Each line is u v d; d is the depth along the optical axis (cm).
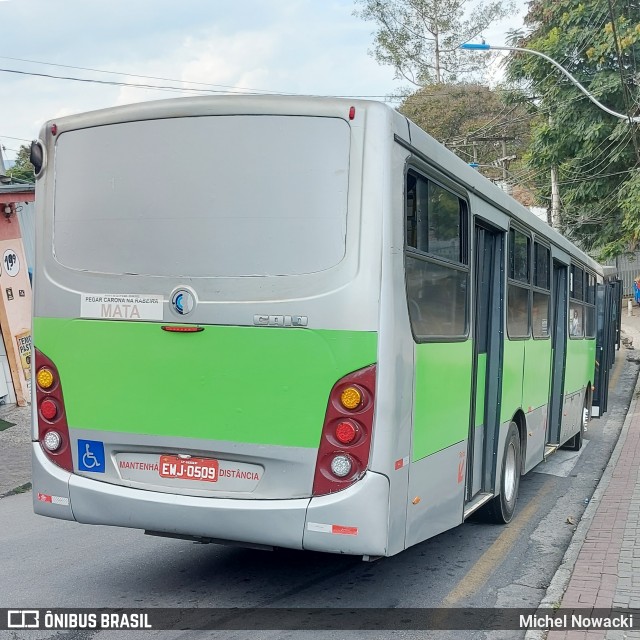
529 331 848
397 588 579
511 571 634
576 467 1137
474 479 675
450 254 570
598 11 2175
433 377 529
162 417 489
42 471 520
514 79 2438
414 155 498
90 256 512
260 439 468
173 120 497
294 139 473
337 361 455
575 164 2286
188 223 488
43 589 561
